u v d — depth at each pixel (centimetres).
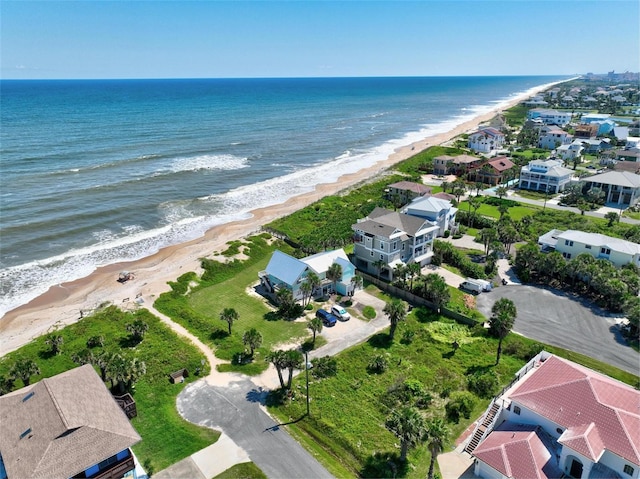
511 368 4809
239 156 15175
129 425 3366
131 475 3291
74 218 9106
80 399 3425
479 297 6325
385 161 15375
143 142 16250
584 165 13800
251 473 3525
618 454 3200
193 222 9344
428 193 10231
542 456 3406
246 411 4203
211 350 5128
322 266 6450
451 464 3641
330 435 3922
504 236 7750
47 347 5088
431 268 7238
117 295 6475
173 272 7056
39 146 14638
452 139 18938
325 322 5684
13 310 6175
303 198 11075
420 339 5366
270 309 6072
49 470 2873
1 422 3316
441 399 4412
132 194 10688
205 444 3803
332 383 4591
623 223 9031
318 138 19225
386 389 4506
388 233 6731
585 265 6319
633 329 5378
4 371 4681
